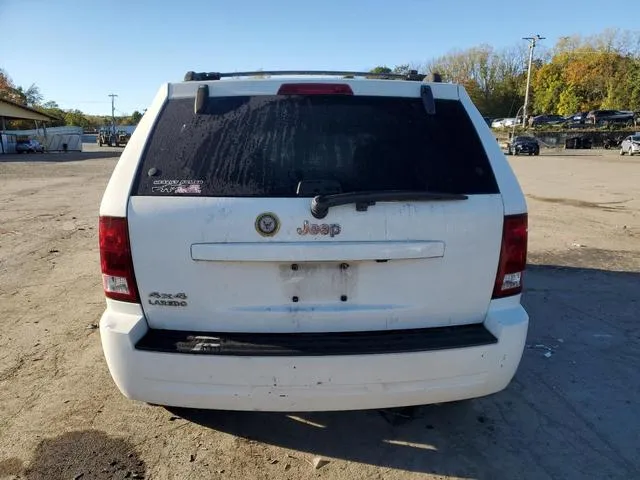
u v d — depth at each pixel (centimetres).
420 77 343
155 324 253
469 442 299
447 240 249
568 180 1889
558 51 8775
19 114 5412
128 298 250
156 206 243
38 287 577
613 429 314
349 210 241
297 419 320
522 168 2581
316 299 250
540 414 329
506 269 260
